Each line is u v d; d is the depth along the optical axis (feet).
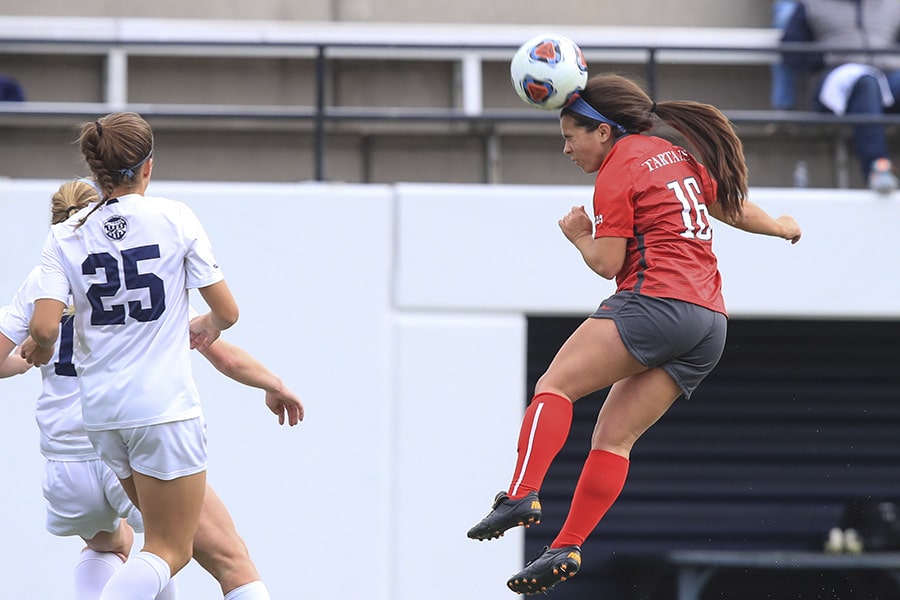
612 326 43.50
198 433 47.03
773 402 95.96
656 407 44.78
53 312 46.24
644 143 44.70
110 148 46.16
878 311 85.46
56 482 52.49
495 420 83.35
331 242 83.15
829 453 96.32
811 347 95.61
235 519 81.87
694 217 44.19
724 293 85.15
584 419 94.89
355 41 92.17
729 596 97.30
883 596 97.35
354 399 82.74
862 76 89.35
